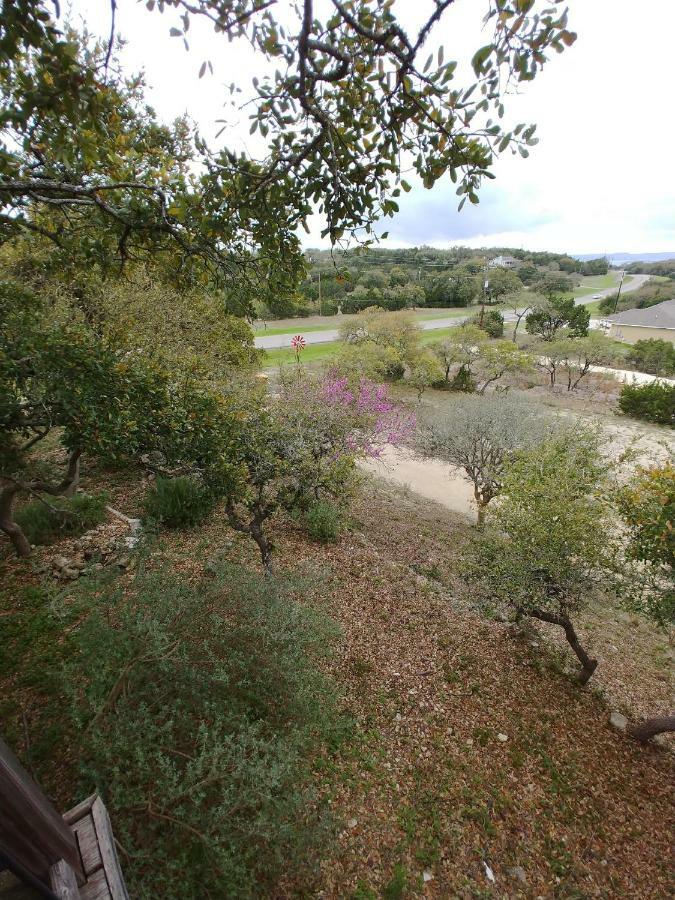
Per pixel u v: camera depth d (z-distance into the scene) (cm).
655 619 547
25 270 759
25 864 184
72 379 425
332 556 869
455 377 2886
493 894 393
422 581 873
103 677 334
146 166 431
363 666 616
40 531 670
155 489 830
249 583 464
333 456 741
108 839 231
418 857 405
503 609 714
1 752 181
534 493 654
